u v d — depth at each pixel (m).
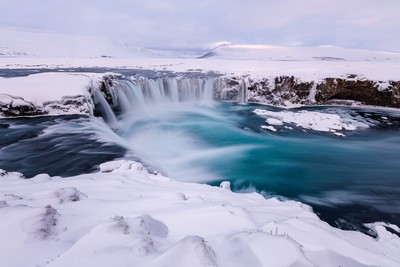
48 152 11.96
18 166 10.53
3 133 14.14
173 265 2.41
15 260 2.82
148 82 28.05
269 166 14.61
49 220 3.47
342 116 24.88
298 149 17.31
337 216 9.74
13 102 16.62
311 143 18.41
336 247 3.45
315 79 29.25
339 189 12.05
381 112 26.12
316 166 14.62
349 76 28.77
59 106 17.52
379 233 8.38
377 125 22.27
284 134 20.31
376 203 10.70
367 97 28.36
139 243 2.88
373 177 13.30
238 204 5.97
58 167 10.51
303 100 29.52
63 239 3.26
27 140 13.30
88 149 12.45
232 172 13.73
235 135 20.17
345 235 5.71
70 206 4.54
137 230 3.25
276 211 5.89
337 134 20.11
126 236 3.05
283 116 24.52
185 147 17.58
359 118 24.20
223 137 19.72
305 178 13.10
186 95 31.36
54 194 5.00
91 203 4.83
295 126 22.02
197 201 5.20
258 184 12.49
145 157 12.62
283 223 3.92
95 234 3.05
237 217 4.09
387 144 18.17
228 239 3.19
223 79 32.41
